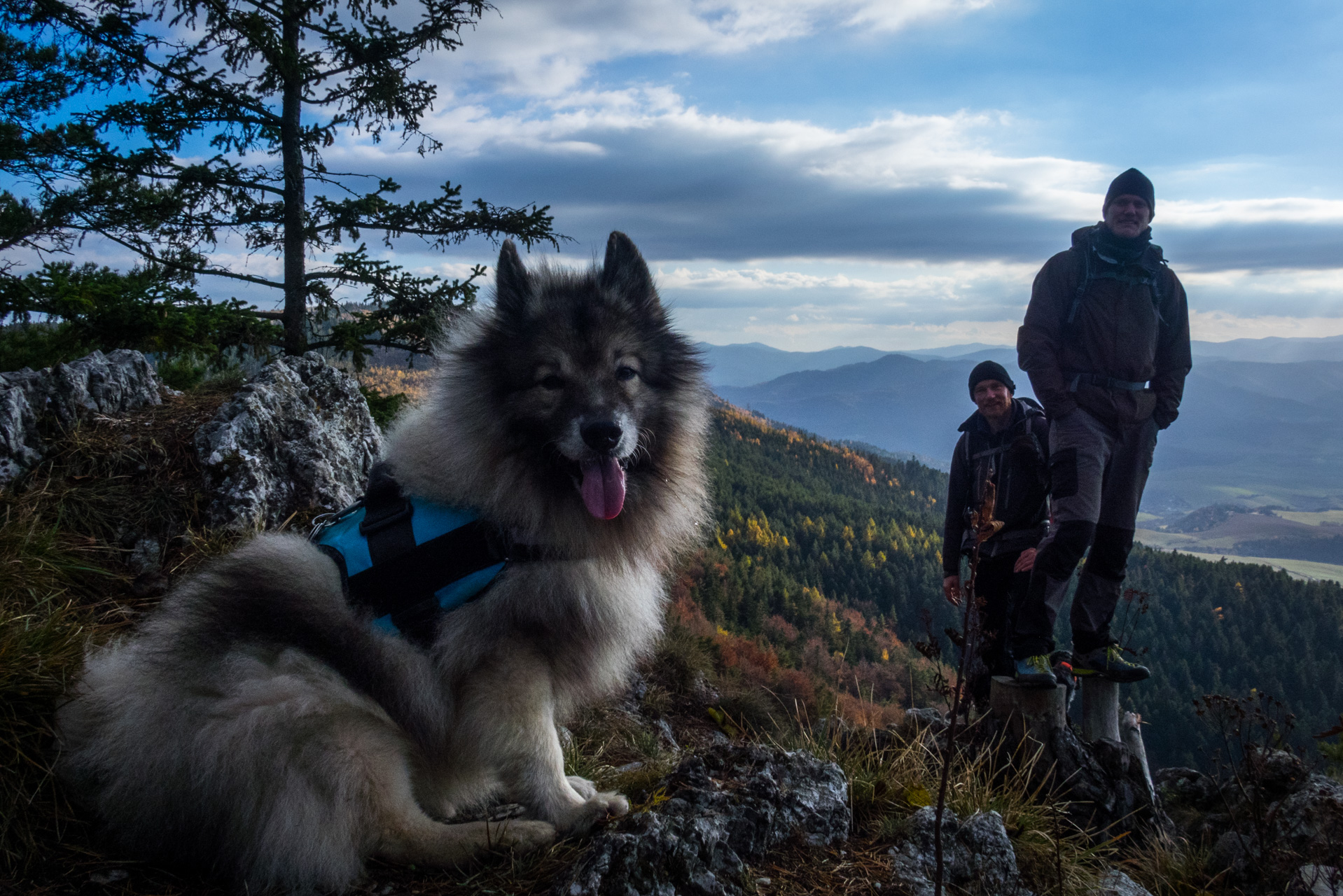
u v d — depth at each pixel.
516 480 2.89
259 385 5.52
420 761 2.81
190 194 10.54
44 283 8.55
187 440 5.12
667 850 2.52
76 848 2.61
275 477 5.20
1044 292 4.94
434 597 2.74
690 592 75.12
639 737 6.51
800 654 69.56
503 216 11.55
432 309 10.73
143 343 9.04
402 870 2.61
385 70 10.77
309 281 11.17
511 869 2.59
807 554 148.62
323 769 2.47
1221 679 110.88
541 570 2.84
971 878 3.08
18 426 4.68
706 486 3.66
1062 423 4.87
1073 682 5.22
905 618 123.94
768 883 2.79
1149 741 84.88
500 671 2.76
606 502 2.88
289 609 2.68
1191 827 4.81
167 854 2.61
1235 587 142.25
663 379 3.38
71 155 9.63
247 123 10.45
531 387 2.98
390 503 3.05
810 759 3.48
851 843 3.23
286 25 10.77
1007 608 5.56
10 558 3.89
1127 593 5.18
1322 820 3.91
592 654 2.99
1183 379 4.96
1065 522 4.70
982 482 5.64
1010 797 3.95
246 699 2.45
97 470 4.79
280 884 2.46
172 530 4.68
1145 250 4.85
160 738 2.52
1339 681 108.62
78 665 3.01
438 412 3.12
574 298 3.24
